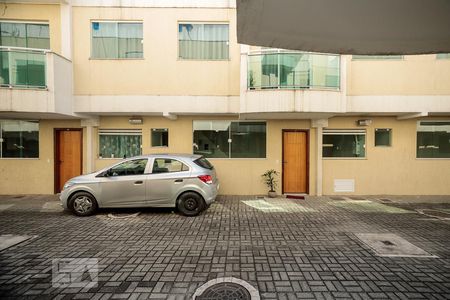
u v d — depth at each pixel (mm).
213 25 9875
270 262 4688
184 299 3629
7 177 10445
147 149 10547
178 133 10531
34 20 9633
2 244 5484
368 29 2943
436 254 5027
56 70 8742
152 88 9688
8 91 8180
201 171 7676
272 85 8703
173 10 9703
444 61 9602
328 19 2779
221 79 9742
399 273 4312
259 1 2471
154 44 9703
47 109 8531
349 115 10500
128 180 7543
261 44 3178
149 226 6652
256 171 10555
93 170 10453
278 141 10516
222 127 10609
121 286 3932
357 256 4934
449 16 2693
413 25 2859
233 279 4125
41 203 9023
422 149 10609
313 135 10562
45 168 10508
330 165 10648
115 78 9656
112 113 9984
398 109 9625
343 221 7078
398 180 10648
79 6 9680
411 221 7102
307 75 8570
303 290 3832
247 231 6293
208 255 4969
